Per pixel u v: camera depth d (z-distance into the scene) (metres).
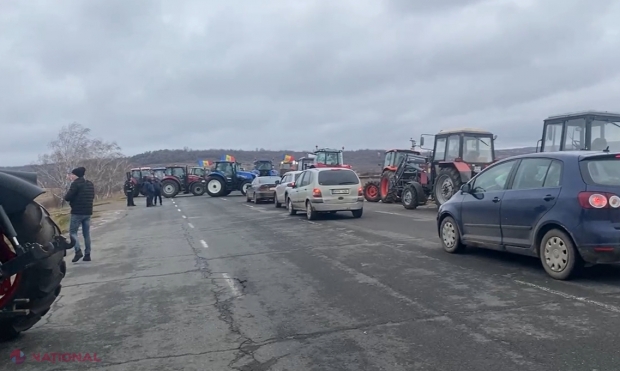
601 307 6.28
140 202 39.88
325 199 18.06
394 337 5.66
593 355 4.87
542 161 8.18
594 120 13.86
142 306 7.59
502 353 5.03
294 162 51.75
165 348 5.73
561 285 7.36
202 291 8.33
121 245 14.80
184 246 13.73
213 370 5.04
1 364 5.43
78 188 11.88
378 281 8.25
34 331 6.56
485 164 19.39
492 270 8.55
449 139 20.28
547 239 7.78
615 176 7.33
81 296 8.47
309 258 10.68
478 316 6.20
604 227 7.04
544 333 5.50
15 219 5.79
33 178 6.30
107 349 5.79
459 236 9.91
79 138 62.66
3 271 5.31
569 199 7.39
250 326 6.34
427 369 4.77
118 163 68.38
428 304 6.81
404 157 25.50
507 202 8.52
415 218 17.73
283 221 18.70
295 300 7.43
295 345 5.60
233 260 11.02
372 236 13.38
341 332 5.92
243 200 35.41
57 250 5.95
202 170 50.03
